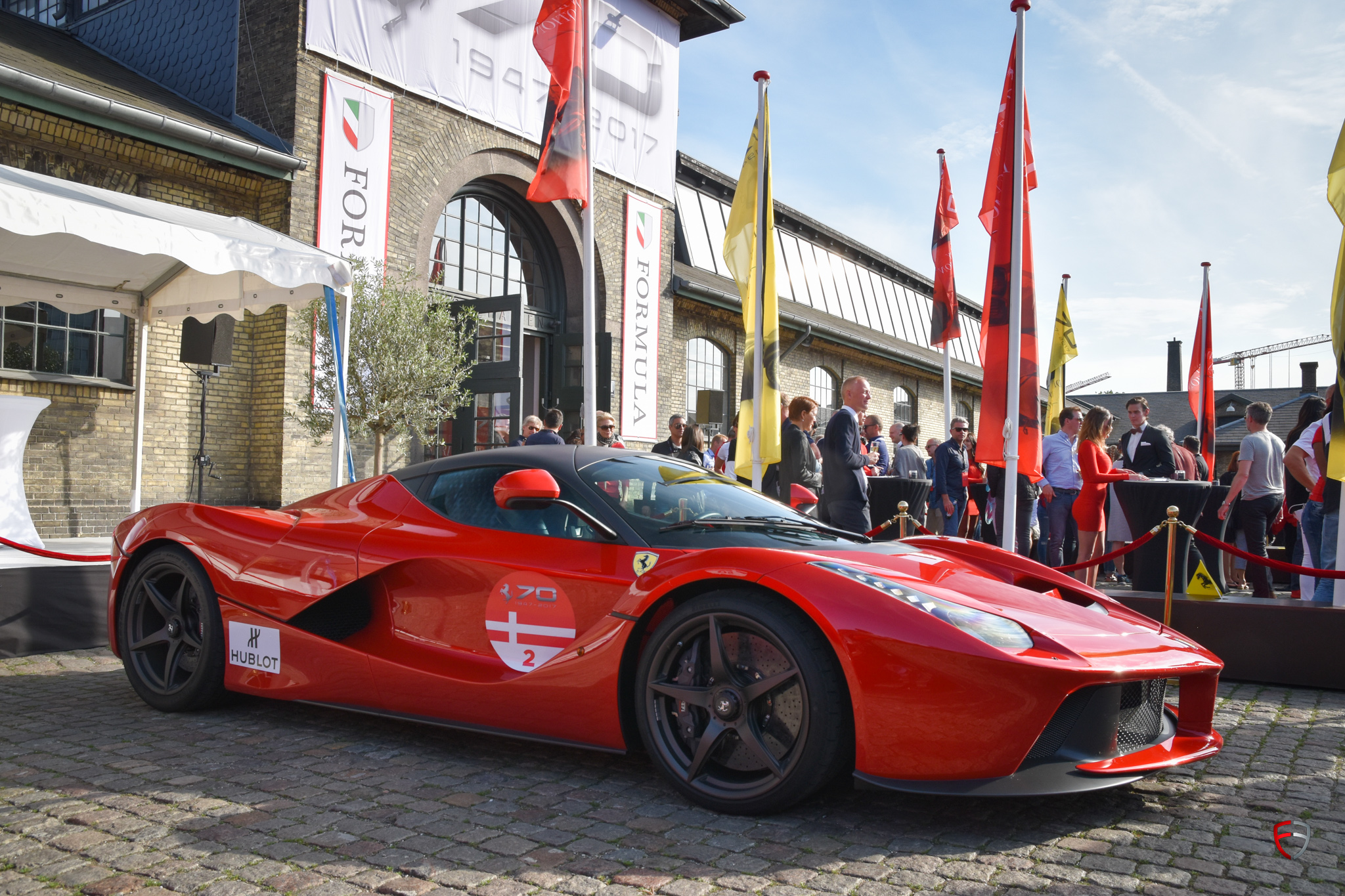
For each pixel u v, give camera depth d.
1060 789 2.27
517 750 3.09
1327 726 3.74
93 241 4.80
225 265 5.41
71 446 8.46
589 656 2.69
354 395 8.55
